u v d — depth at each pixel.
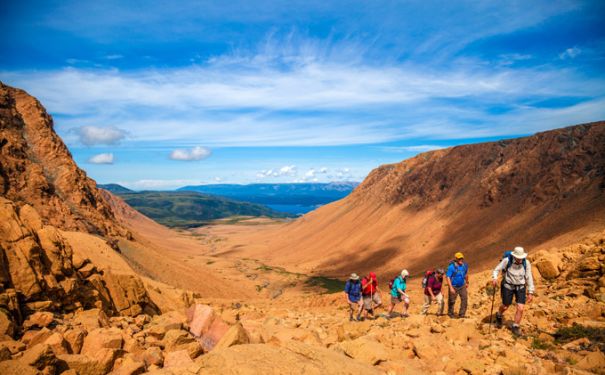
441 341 7.68
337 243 148.25
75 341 6.96
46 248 10.73
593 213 66.25
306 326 11.10
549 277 14.18
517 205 95.25
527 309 10.66
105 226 51.56
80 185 55.28
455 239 102.06
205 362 5.35
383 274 99.12
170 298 18.91
